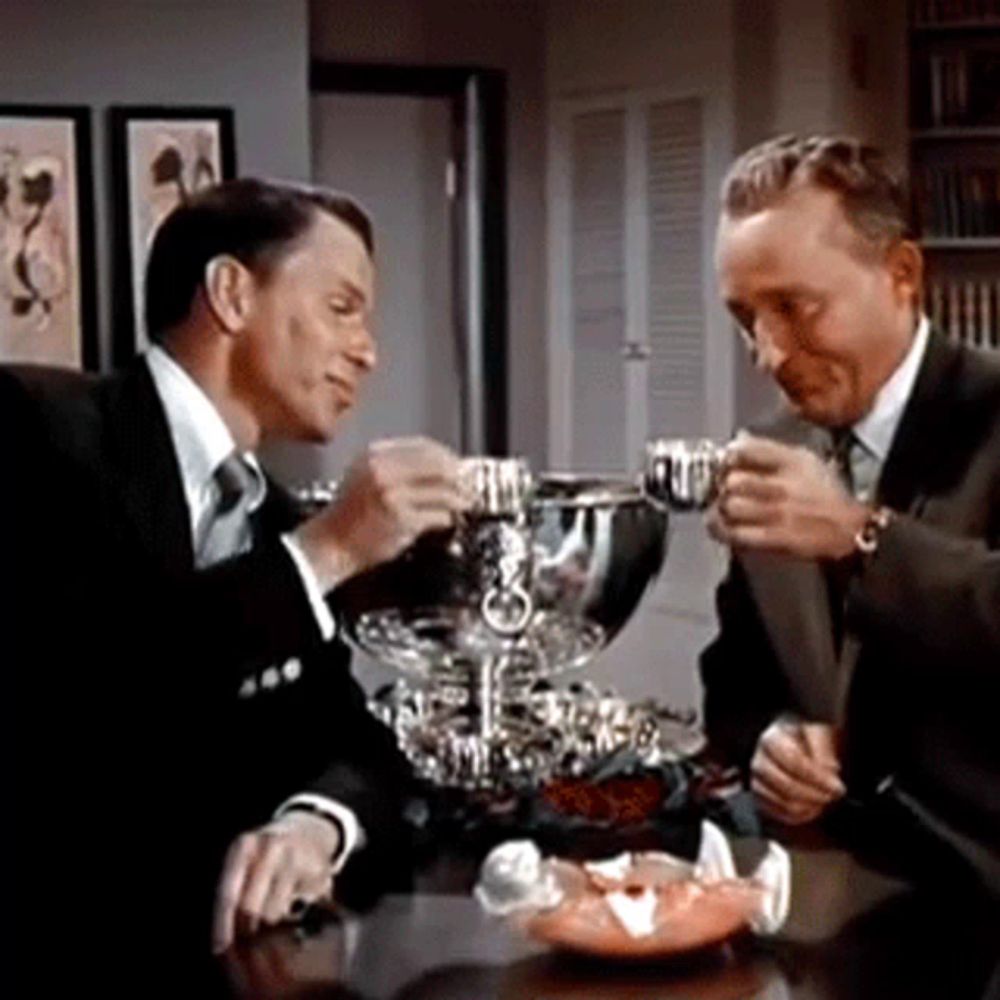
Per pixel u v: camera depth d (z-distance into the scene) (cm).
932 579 161
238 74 485
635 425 750
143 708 165
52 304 472
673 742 218
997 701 170
